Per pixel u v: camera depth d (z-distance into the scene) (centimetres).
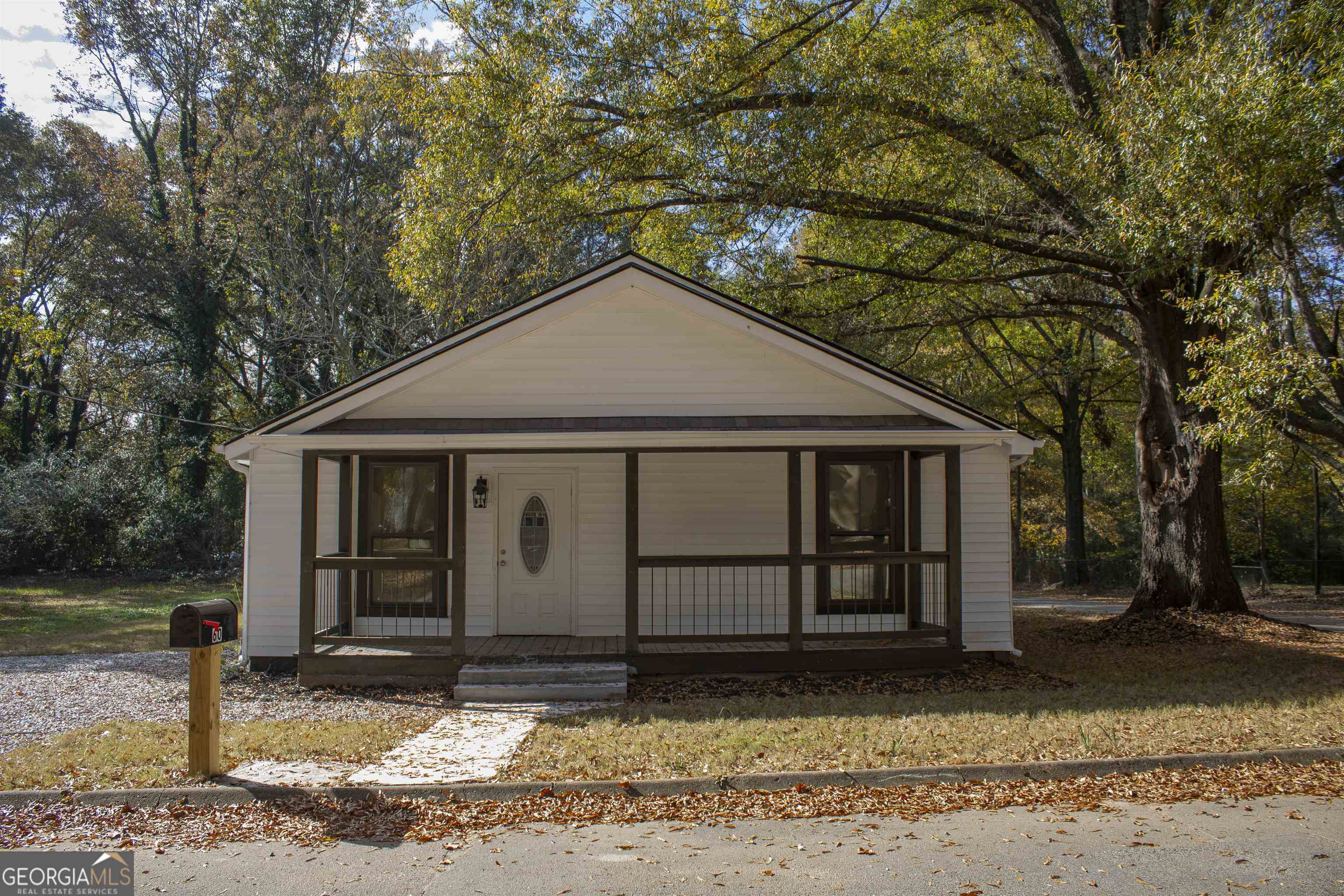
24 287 3266
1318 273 1379
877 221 1559
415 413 1211
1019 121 1369
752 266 1792
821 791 639
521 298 2739
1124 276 1278
